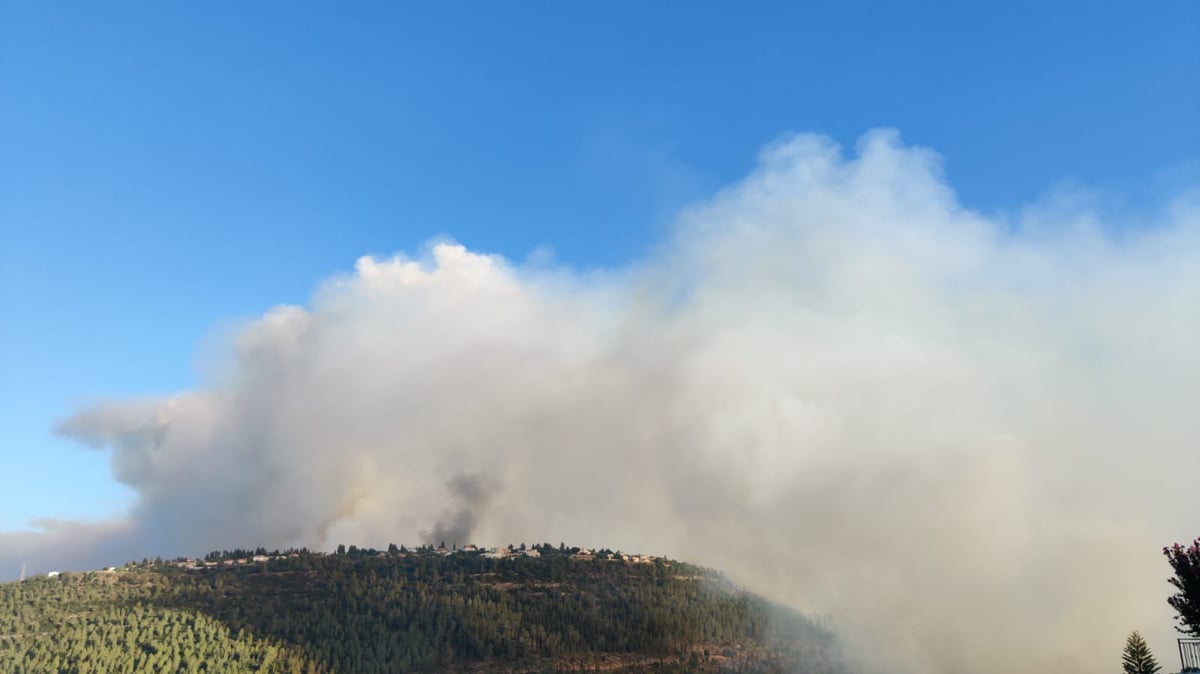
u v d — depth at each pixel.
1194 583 49.47
